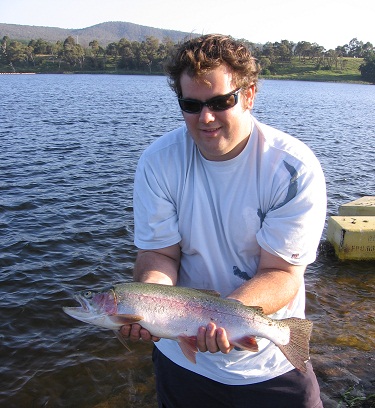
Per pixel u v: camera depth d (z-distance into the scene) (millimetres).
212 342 2760
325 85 129375
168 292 2924
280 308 2842
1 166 15094
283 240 2775
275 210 2803
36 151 18031
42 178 13758
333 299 6891
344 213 9508
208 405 3061
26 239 9039
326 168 16922
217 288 3027
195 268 3051
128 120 31281
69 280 7527
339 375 5047
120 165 16031
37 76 141000
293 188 2752
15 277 7516
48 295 7004
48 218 10305
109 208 11195
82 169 15148
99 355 5625
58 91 65562
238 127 2680
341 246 8203
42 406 4855
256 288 2773
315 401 3014
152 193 2977
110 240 9234
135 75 161750
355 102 63250
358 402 4652
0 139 20641
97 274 7781
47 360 5543
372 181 15023
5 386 5125
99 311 3029
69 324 6270
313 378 3037
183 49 2625
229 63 2570
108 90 72250
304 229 2768
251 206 2838
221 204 2871
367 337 5801
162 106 44812
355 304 6734
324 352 5473
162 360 3172
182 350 2869
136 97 57688
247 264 2979
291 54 182875
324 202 2857
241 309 2768
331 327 6047
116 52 186375
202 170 2887
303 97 69875
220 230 2918
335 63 179875
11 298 6883
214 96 2576
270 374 2934
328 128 30797
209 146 2705
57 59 183250
